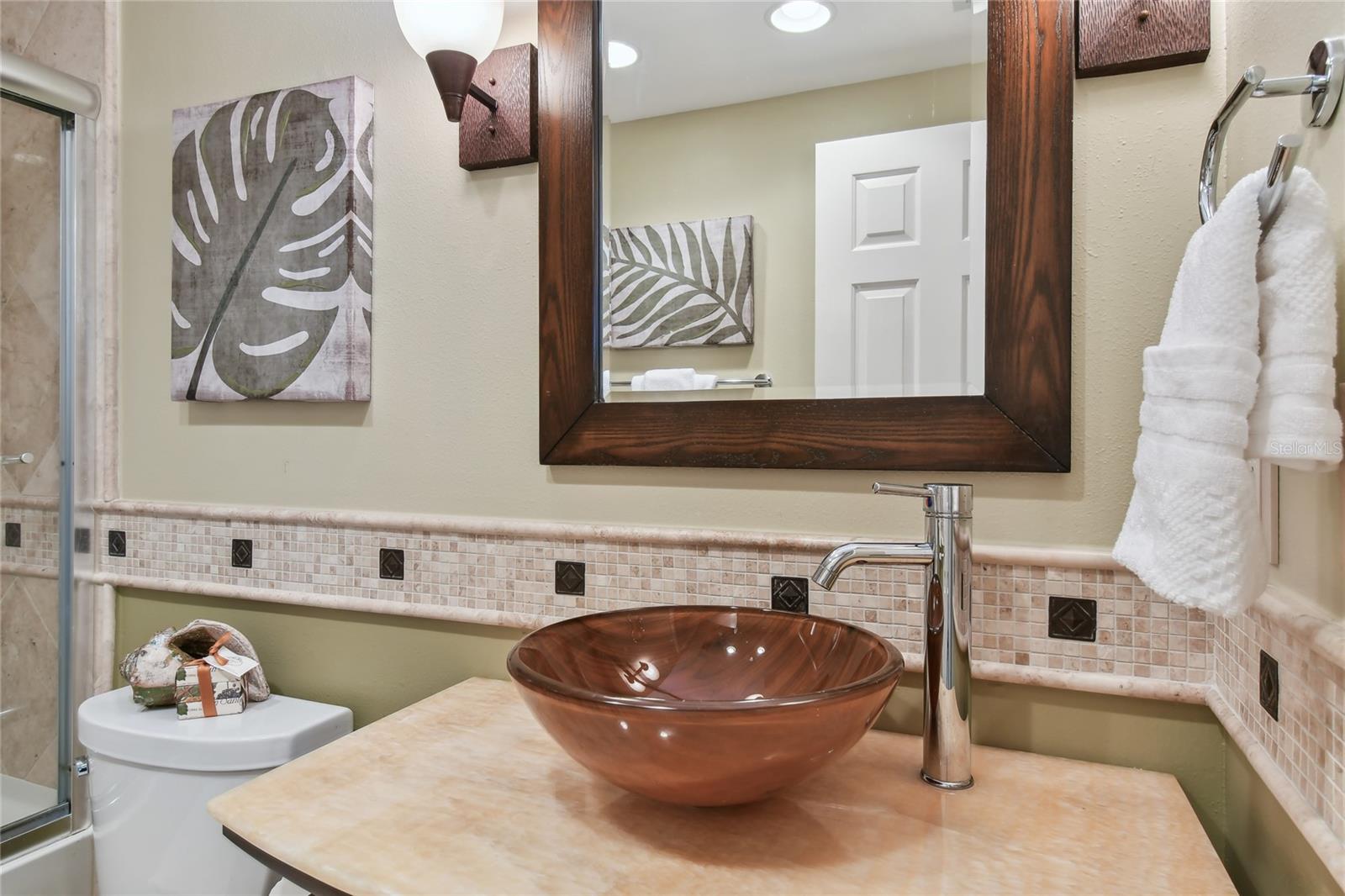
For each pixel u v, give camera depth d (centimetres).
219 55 154
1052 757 98
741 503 116
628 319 121
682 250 118
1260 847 82
